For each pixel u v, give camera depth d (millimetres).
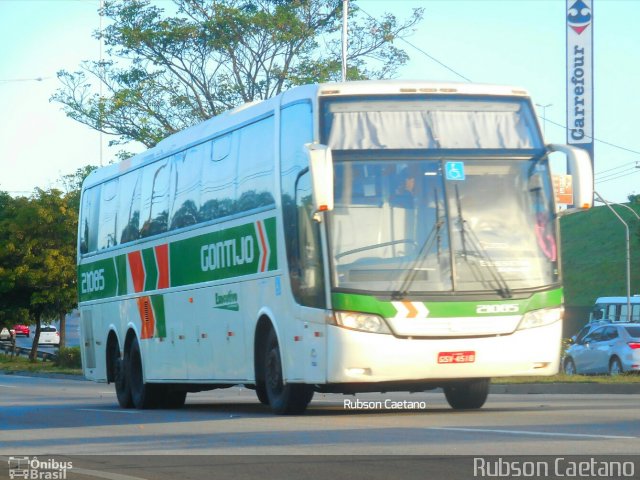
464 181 17438
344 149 17328
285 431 15641
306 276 17516
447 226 17203
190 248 22438
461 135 17719
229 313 20625
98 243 28281
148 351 24703
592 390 28672
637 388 28125
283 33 55156
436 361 16906
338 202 17109
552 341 17406
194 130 22875
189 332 22500
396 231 17141
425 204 17250
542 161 17859
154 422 19125
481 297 17094
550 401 24344
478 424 15984
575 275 107750
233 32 55531
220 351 21109
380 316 16844
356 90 17703
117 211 27031
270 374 19109
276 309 18609
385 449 12773
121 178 27000
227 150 20953
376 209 17156
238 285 20203
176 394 25188
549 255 17578
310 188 17391
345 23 48531
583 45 75000
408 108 17719
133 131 56562
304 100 17969
